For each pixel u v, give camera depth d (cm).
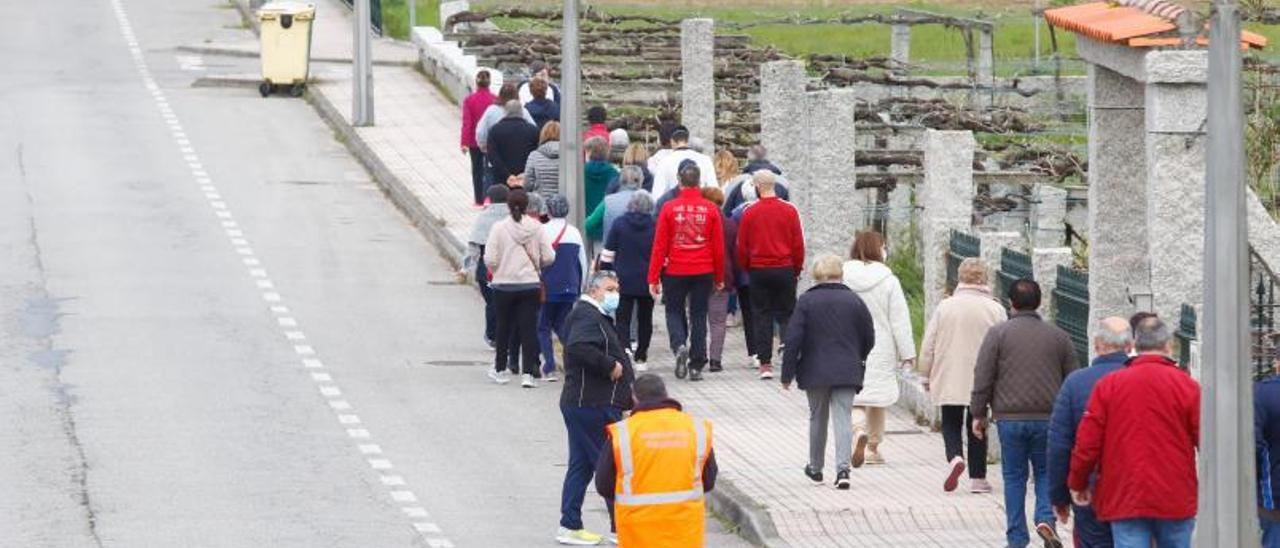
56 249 5000
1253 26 6216
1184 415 2344
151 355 4059
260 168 6125
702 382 3897
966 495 3078
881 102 6006
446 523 3033
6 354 4031
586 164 4303
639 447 2420
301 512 3061
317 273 4878
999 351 2741
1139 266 3144
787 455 3356
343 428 3581
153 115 6919
